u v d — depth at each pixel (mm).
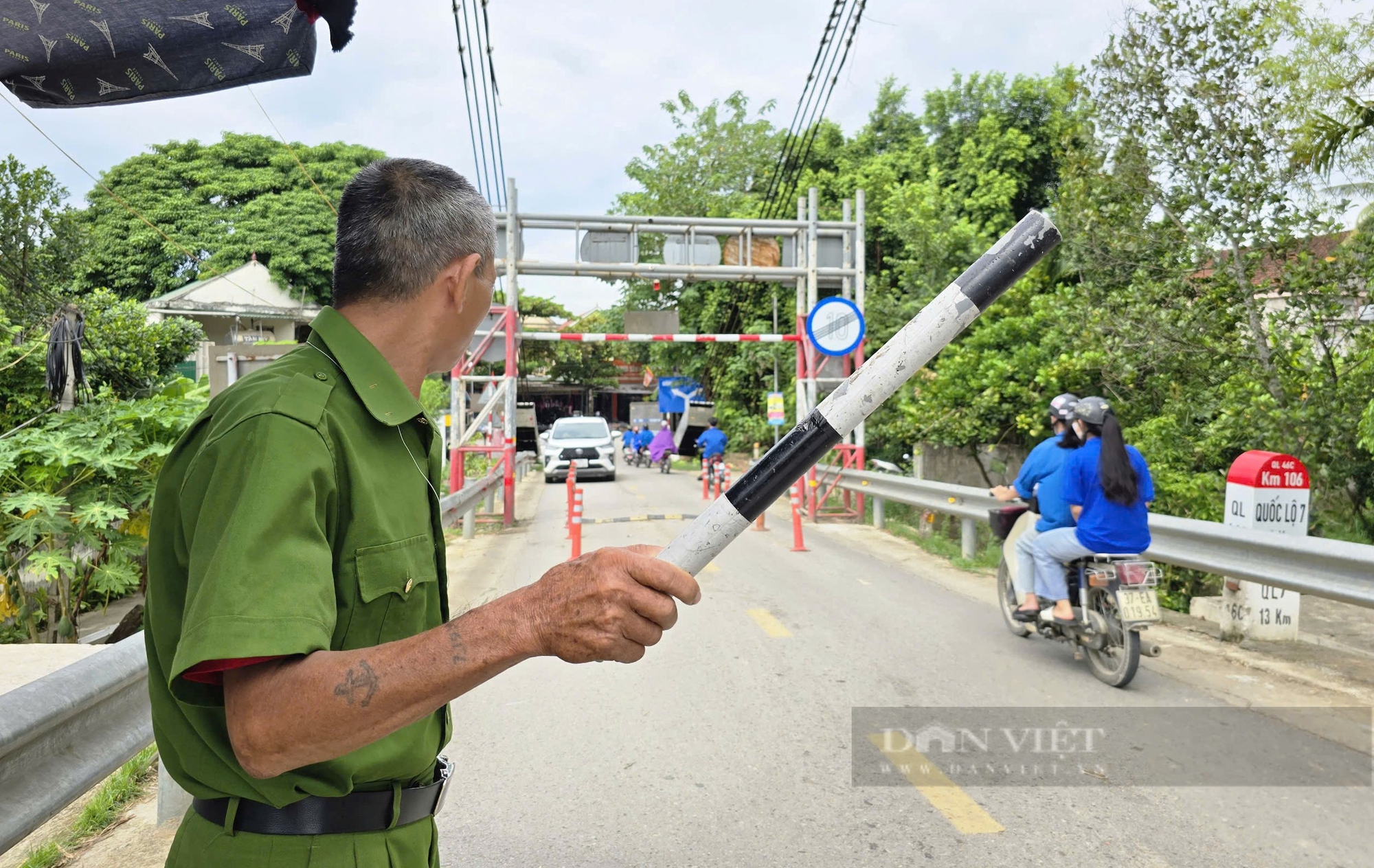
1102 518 5105
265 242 27844
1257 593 5922
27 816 2029
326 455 1113
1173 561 5883
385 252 1291
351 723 984
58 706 2111
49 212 12258
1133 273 9852
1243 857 3078
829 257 13086
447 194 1337
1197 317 9195
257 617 973
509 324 12594
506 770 3900
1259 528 5844
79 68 2346
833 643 6000
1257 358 9000
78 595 7074
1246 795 3568
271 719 980
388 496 1210
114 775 3723
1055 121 11133
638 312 13039
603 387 57500
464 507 10492
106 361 11477
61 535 6715
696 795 3627
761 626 6508
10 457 6480
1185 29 8492
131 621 7297
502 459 13609
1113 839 3217
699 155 28531
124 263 28750
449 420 17891
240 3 2275
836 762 3963
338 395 1193
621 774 3848
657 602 1050
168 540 1189
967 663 5523
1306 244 8656
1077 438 5434
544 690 5012
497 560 9977
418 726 1331
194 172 29797
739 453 25578
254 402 1118
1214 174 8656
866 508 14617
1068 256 10930
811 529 12227
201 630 975
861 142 24000
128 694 2596
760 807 3512
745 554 9969
